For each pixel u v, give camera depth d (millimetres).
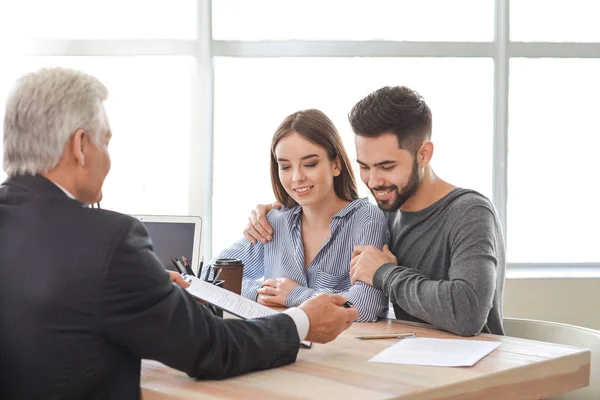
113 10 3635
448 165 3797
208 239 3703
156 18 3645
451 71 3766
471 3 3746
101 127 1399
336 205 2230
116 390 1316
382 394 1290
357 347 1647
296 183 2135
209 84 3646
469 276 1790
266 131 3732
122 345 1306
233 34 3691
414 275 1884
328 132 2146
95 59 3656
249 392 1309
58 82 1356
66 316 1257
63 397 1270
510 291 3559
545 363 1527
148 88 3686
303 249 2254
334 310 1590
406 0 3732
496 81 3750
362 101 1926
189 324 1326
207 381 1384
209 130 3676
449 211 1947
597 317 3586
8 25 3562
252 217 2383
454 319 1752
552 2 3775
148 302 1284
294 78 3721
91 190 1419
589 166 3854
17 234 1309
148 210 3723
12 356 1281
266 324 1479
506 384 1454
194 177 3678
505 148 3766
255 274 2406
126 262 1268
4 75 3551
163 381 1394
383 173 1910
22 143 1354
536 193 3848
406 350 1603
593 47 3771
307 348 1636
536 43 3746
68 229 1289
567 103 3832
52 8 3611
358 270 1981
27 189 1349
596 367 1954
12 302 1279
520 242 3859
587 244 3877
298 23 3709
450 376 1402
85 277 1253
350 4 3719
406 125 1878
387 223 2174
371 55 3688
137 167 3707
